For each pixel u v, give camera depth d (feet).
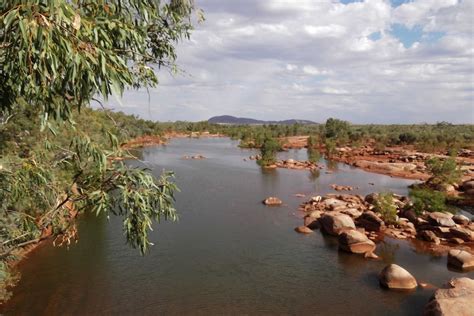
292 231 96.43
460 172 158.10
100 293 61.26
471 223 98.17
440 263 76.48
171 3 21.22
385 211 101.96
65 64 12.76
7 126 47.98
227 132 526.57
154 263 73.51
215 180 167.73
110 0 15.46
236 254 79.66
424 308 55.62
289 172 197.88
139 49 17.80
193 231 94.07
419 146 281.13
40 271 68.85
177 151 293.84
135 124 334.03
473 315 49.96
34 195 21.25
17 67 13.51
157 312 56.03
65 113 14.40
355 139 343.05
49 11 11.51
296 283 66.54
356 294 62.54
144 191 18.69
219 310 57.00
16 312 55.06
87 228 93.25
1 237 21.79
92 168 19.03
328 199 125.39
